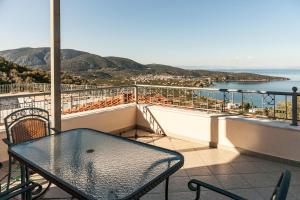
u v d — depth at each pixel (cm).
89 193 146
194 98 495
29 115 288
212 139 445
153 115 537
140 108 561
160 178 168
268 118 402
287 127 355
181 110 495
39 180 308
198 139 466
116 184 157
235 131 412
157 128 533
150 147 229
